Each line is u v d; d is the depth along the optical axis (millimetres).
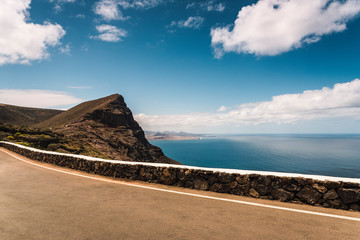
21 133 48281
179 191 6449
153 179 7629
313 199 5043
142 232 3553
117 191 6465
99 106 119188
